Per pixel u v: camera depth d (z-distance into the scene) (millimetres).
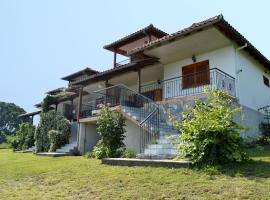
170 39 13227
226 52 13742
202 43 13633
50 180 8031
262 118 15445
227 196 5086
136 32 19922
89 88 22141
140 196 5648
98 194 6172
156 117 12938
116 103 18469
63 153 16359
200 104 8195
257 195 4984
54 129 20141
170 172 7055
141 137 12578
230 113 7648
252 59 15453
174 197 5375
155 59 15391
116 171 8000
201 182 6027
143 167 8039
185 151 7570
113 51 22578
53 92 29344
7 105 60062
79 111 18531
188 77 14789
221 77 13031
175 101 13305
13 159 14984
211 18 11734
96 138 18438
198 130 7418
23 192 6930
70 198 6098
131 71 16766
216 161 7105
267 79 17500
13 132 58062
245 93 13984
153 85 18438
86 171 8633
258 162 7355
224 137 7336
